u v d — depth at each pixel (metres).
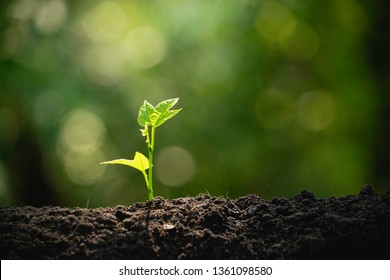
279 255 2.90
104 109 7.29
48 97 6.77
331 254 2.94
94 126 7.68
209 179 8.12
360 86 8.02
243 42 7.68
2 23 6.77
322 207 3.23
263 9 7.68
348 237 2.96
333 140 8.16
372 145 8.11
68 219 3.06
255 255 2.90
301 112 8.09
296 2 7.76
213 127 7.82
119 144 7.81
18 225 3.02
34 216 3.14
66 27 7.07
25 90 6.69
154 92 7.70
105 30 7.71
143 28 7.74
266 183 8.11
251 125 7.89
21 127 7.10
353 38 8.00
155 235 2.95
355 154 8.09
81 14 7.32
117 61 7.63
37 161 7.38
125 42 7.72
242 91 7.84
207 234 2.95
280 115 8.04
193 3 7.51
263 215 3.11
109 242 2.91
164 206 3.22
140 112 3.19
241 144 7.87
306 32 7.96
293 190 8.06
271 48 7.95
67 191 7.90
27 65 6.75
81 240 2.92
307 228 3.02
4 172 6.77
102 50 7.58
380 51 7.96
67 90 6.86
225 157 7.89
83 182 7.95
